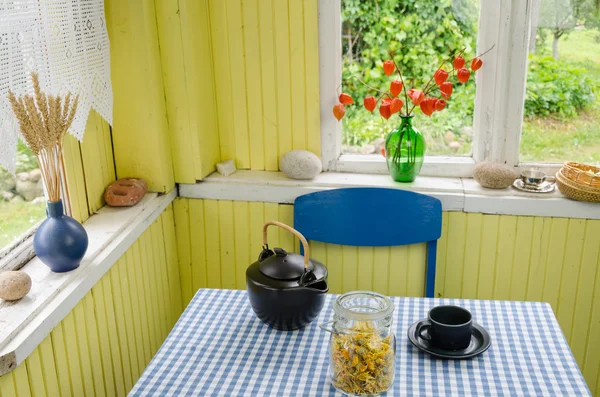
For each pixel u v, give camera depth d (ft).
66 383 5.32
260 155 7.79
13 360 4.41
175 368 4.69
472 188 7.16
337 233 6.95
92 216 6.63
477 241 7.20
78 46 5.58
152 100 6.91
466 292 7.45
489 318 5.29
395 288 7.54
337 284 7.62
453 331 4.66
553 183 7.27
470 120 7.50
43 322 4.78
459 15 7.18
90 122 6.55
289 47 7.26
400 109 7.00
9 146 4.57
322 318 5.33
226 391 4.43
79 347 5.52
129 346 6.59
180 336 5.09
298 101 7.47
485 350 4.78
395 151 7.18
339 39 7.39
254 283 4.92
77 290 5.30
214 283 8.02
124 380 6.50
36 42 4.88
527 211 6.96
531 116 7.29
